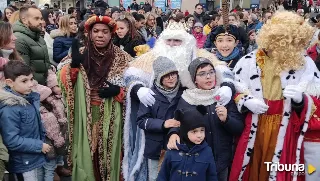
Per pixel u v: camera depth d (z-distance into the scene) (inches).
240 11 419.5
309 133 119.5
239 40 177.5
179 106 119.5
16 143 116.4
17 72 117.6
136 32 226.8
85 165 132.5
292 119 117.2
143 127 120.7
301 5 544.7
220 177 124.0
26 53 165.3
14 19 221.1
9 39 141.1
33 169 122.3
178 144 108.3
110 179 134.9
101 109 132.9
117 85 132.9
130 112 131.5
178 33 130.7
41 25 173.6
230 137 121.3
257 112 114.8
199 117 106.2
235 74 124.0
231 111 120.7
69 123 134.0
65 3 656.4
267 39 115.1
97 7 382.0
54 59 231.9
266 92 117.8
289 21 113.7
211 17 393.1
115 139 134.0
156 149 121.9
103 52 134.0
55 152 147.4
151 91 123.0
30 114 120.9
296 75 116.5
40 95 141.1
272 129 117.9
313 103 114.3
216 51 168.1
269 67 117.7
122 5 666.8
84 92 131.9
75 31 238.5
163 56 124.2
